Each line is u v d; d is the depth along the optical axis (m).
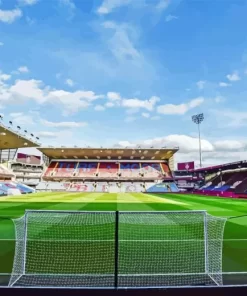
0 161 54.50
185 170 66.69
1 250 7.27
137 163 63.03
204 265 6.00
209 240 7.55
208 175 61.22
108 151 54.75
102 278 5.15
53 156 61.28
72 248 7.48
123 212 6.05
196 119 66.25
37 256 6.72
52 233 9.24
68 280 5.02
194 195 41.53
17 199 28.20
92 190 54.28
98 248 7.51
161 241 8.26
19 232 6.88
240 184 42.81
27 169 69.00
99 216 12.33
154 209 20.03
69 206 21.52
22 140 45.12
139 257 6.69
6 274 5.43
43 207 20.36
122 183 57.25
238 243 8.30
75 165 61.72
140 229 9.91
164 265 6.07
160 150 53.78
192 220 11.32
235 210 19.42
